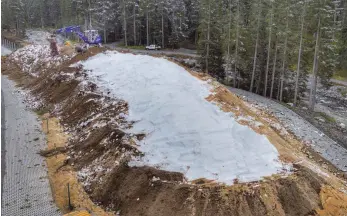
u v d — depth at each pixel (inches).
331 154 1031.6
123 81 1125.7
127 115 941.8
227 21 1632.6
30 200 739.4
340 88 1845.5
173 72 1115.9
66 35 2795.3
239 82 1706.4
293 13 1424.7
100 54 1406.3
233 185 688.4
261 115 1170.6
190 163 751.7
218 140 799.1
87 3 2485.2
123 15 2463.1
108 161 820.6
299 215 667.4
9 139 1023.0
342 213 692.7
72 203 733.3
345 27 1971.0
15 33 3198.8
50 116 1186.0
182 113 879.7
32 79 1637.6
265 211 657.0
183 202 669.9
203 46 1747.0
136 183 729.6
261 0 1517.0
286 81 1605.6
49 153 940.0
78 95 1176.8
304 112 1381.6
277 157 782.5
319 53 1382.9
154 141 824.9
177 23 2429.9
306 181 725.9
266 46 1558.8
